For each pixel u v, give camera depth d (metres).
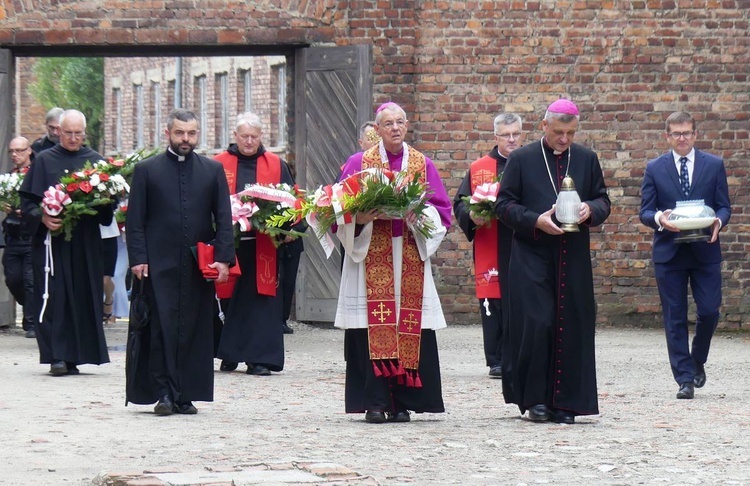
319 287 23.64
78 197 15.90
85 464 9.67
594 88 24.38
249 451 10.28
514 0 24.25
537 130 24.30
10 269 21.41
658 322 24.53
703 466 9.70
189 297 12.80
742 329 24.53
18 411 12.76
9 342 21.14
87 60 59.03
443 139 24.19
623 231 24.47
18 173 19.70
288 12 23.83
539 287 12.20
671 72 24.44
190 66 48.84
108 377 16.06
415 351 12.27
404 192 12.05
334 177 23.62
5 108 23.44
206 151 47.56
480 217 15.84
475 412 13.16
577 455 10.19
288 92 24.53
